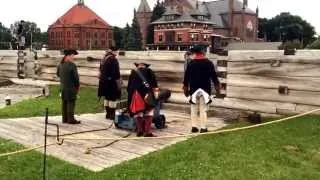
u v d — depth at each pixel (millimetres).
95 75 20500
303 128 11148
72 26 156125
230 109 13938
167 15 138750
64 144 10109
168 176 7895
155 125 11898
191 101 11102
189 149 9391
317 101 12242
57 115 14203
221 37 153250
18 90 22234
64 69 12414
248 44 138000
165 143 10234
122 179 7812
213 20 160375
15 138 10680
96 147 9859
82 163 8750
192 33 134375
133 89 10789
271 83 13062
